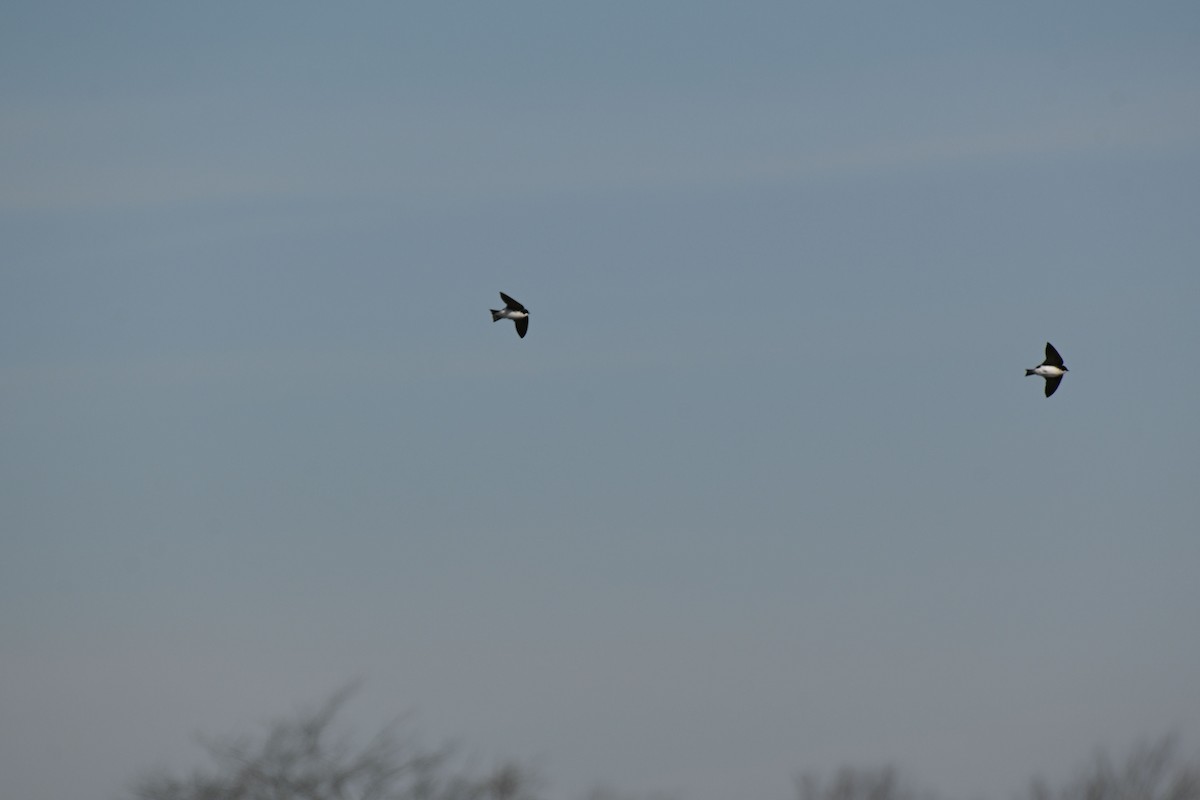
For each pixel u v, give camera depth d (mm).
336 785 67188
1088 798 80375
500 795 69500
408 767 68500
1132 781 79938
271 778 66938
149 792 66562
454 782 69062
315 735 67938
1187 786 79375
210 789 66625
